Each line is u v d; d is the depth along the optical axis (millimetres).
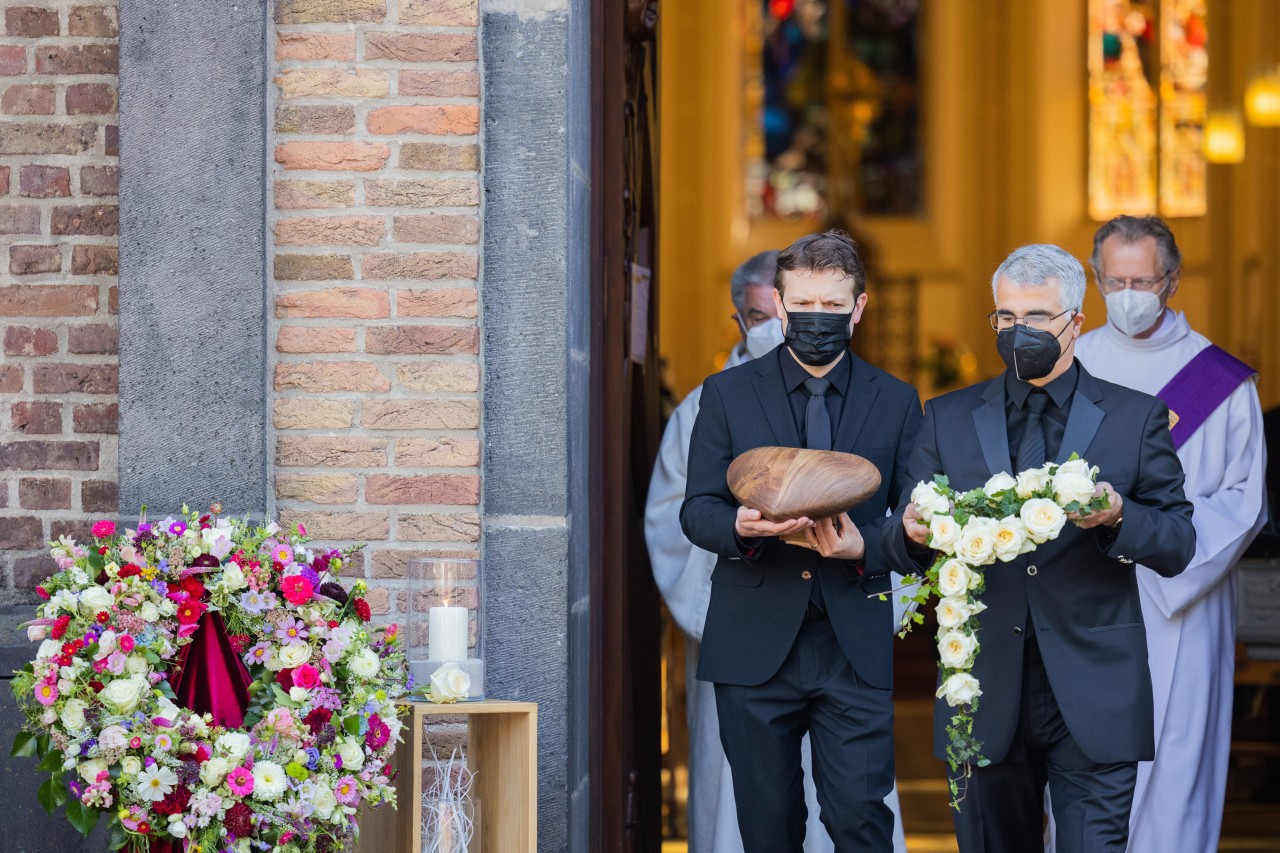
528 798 6008
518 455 6910
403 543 6832
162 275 6680
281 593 5672
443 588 6152
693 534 6527
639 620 8352
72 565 5637
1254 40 24922
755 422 6656
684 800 12062
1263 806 11906
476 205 6855
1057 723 6016
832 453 6191
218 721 5508
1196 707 7965
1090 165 27703
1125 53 27406
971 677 5590
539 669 6863
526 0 6973
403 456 6832
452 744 6930
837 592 6426
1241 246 24953
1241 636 11211
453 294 6840
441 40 6852
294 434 6836
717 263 28516
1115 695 5879
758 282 8195
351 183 6852
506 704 5984
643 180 8578
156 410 6676
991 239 28406
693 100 28719
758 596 6484
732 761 6535
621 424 7773
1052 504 5496
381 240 6852
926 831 11227
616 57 7750
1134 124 27203
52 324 7000
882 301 28281
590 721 7531
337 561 5973
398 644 6504
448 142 6852
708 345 28406
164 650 5449
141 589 5469
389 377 6844
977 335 28266
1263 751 11914
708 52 28719
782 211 28875
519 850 6055
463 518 6836
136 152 6688
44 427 6992
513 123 6945
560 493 6902
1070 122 27812
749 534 6227
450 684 5945
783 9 28906
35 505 6980
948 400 6293
